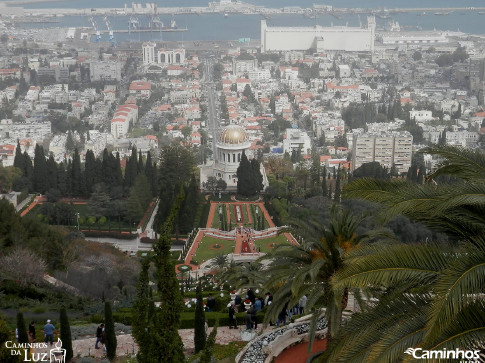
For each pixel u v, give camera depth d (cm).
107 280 13075
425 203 4188
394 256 4144
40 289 11506
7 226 14262
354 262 4256
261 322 8206
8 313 9781
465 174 4531
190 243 19600
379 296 5038
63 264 14000
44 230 15062
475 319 3759
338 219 6138
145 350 4478
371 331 4253
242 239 19825
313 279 5362
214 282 13712
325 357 4644
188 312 8856
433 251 4150
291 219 6394
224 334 7875
